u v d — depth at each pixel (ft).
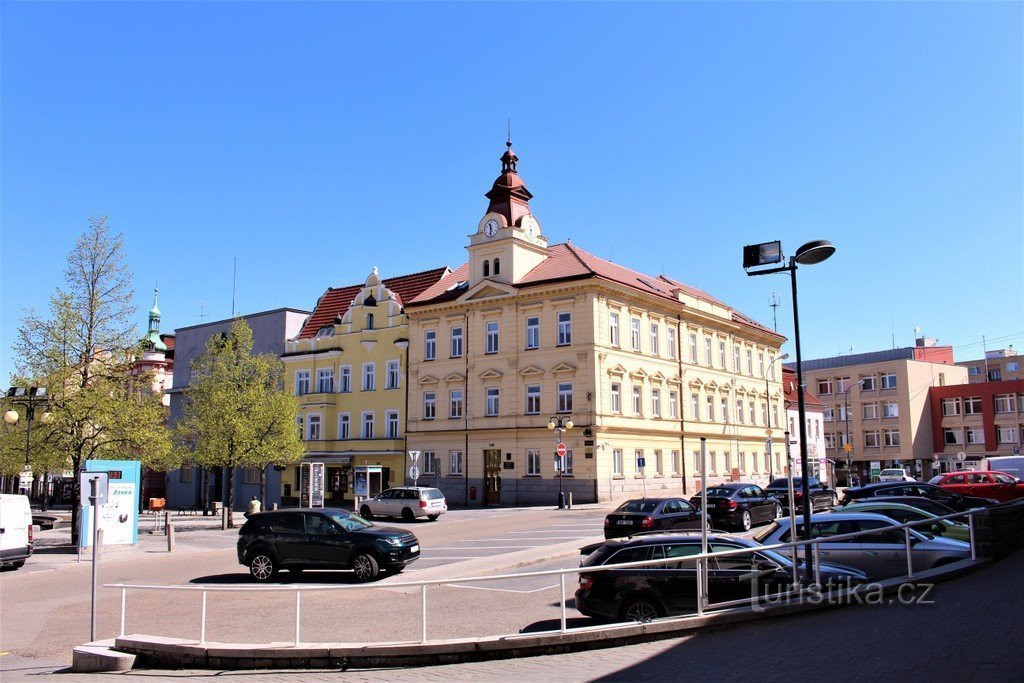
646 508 82.89
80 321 107.34
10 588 68.23
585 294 153.99
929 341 339.77
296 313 209.87
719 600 39.47
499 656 36.17
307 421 194.08
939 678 27.89
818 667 30.19
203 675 36.47
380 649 36.35
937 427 292.61
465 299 169.78
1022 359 354.54
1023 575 48.47
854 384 305.94
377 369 184.96
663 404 173.06
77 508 102.06
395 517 126.21
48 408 103.14
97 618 52.95
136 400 109.60
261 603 56.85
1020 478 133.80
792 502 44.83
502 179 170.30
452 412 170.40
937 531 62.85
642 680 30.19
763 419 220.02
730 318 207.21
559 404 155.22
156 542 101.76
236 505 203.00
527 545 85.15
